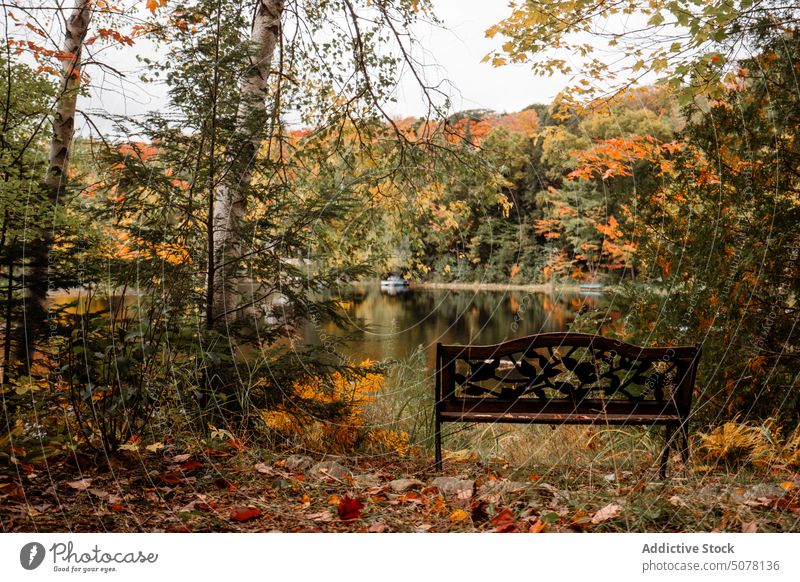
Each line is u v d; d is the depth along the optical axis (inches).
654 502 101.7
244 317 170.7
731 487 113.0
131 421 130.3
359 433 163.8
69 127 195.5
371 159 272.8
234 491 111.2
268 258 170.7
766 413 156.3
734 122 170.1
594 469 137.3
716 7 155.4
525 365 140.3
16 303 152.4
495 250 761.6
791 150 164.2
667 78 181.6
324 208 173.8
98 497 103.0
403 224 282.0
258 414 153.9
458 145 269.7
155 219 160.9
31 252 154.0
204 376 152.6
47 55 183.9
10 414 127.7
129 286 152.7
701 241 172.9
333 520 98.7
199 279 167.6
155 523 94.4
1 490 101.7
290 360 162.4
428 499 109.7
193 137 163.3
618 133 327.9
